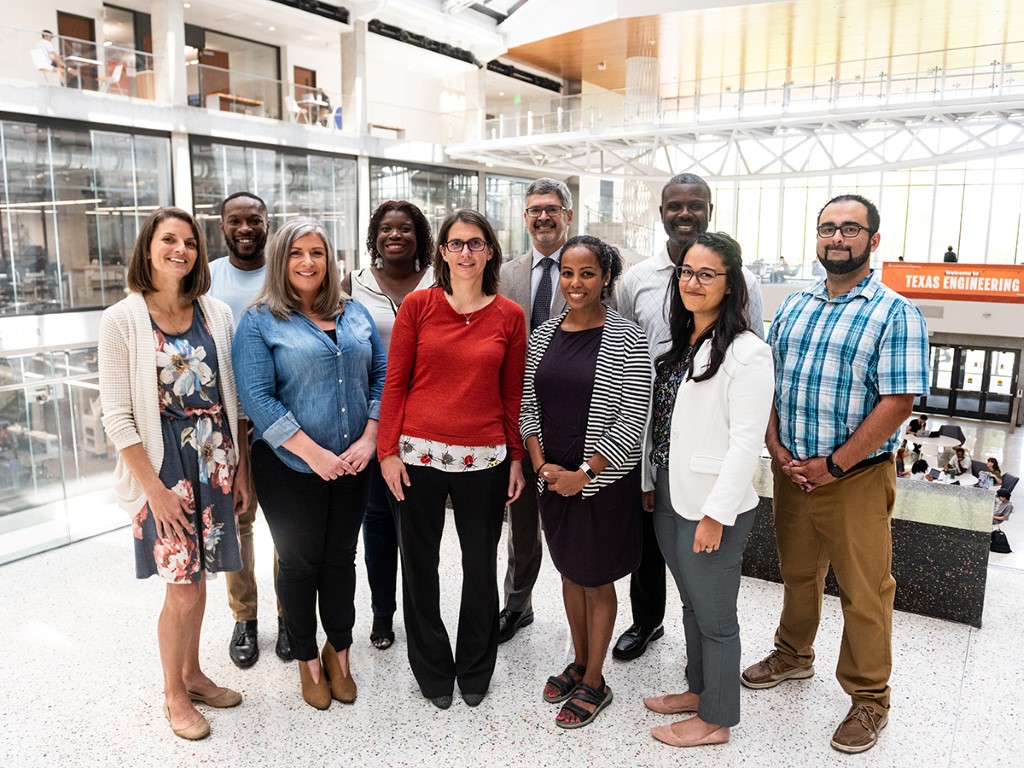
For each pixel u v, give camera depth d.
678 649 3.26
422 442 2.62
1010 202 25.55
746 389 2.31
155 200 13.29
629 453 2.52
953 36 18.27
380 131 19.78
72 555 4.38
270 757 2.49
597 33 18.84
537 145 19.05
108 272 12.51
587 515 2.57
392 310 3.28
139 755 2.51
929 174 26.67
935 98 14.59
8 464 5.95
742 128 16.19
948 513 3.63
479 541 2.69
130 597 3.77
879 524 2.57
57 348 6.45
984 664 3.10
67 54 11.77
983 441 16.95
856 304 2.56
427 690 2.78
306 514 2.62
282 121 15.72
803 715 2.76
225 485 2.65
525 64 24.08
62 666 3.09
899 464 12.38
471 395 2.61
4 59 10.84
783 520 2.82
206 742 2.58
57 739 2.60
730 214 30.27
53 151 11.49
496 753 2.52
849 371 2.54
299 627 2.73
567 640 3.32
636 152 19.97
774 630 3.38
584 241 2.51
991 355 18.80
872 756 2.51
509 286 3.30
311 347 2.58
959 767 2.46
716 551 2.42
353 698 2.82
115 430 2.40
